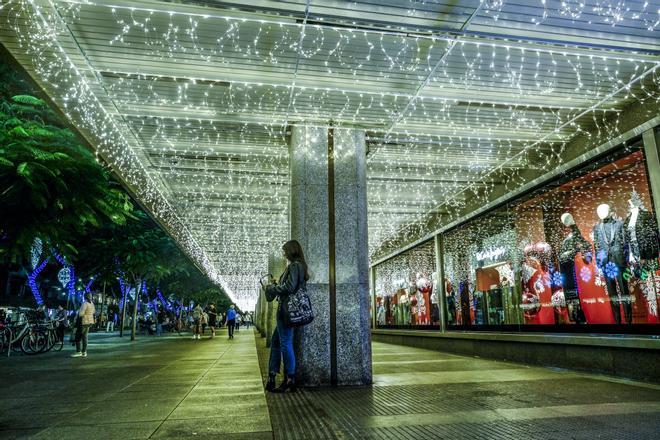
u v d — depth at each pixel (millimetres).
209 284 43188
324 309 6922
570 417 4355
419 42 5562
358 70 6211
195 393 5887
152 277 25000
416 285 16891
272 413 4652
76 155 8117
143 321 43500
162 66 6070
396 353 13008
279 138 8445
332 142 7613
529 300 10227
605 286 8102
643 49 5699
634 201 7430
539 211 9930
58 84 6379
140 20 5121
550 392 5824
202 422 4207
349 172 7535
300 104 7055
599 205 8219
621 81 6473
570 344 8422
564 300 9117
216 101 6984
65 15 5016
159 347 16406
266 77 6383
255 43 5543
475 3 4965
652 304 7133
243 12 4988
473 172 10516
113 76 6238
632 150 7395
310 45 5625
